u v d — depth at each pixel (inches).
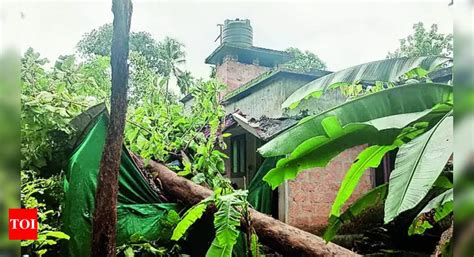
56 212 189.6
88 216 186.1
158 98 286.2
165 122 273.4
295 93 165.3
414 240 291.7
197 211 179.3
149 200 221.1
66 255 182.7
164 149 268.1
